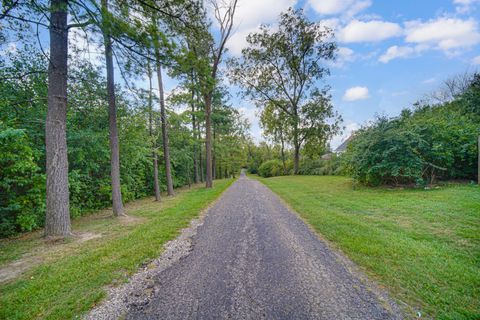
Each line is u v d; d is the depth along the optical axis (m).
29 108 6.33
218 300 2.17
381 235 3.70
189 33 5.54
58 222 4.52
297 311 1.96
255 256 3.21
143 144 10.09
